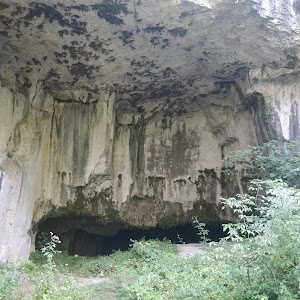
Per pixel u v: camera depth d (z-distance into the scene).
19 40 8.20
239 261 5.07
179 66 9.64
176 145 12.03
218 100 10.99
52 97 10.26
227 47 8.87
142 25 8.00
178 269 7.05
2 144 8.36
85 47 8.62
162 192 11.88
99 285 6.94
